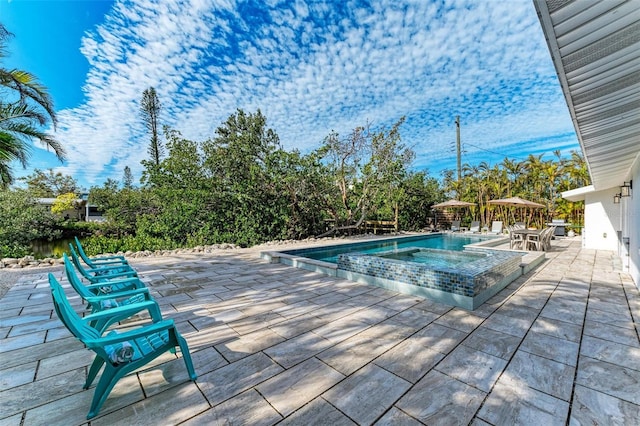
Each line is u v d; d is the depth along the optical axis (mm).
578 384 2084
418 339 2812
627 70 2275
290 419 1754
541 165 17281
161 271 5992
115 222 16359
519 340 2773
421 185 18688
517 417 1764
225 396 1972
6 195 10047
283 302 3953
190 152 11656
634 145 4266
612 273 5660
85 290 3014
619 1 1564
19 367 2332
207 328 3086
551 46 1986
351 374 2223
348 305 3826
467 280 3672
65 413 1812
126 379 2152
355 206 14961
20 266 6516
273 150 12578
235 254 8430
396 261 4762
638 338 2797
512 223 16453
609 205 9117
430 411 1816
